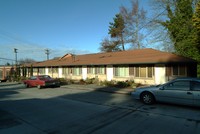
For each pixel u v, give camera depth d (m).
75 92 17.09
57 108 10.38
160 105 10.43
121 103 11.35
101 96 14.37
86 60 28.72
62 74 32.91
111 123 7.44
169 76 18.02
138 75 20.34
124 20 39.44
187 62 16.62
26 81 24.16
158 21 25.88
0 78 48.91
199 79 9.35
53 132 6.59
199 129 6.62
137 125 7.14
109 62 22.67
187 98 9.32
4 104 12.09
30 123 7.69
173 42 23.30
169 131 6.46
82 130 6.72
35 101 12.91
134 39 37.84
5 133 6.56
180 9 22.34
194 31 18.80
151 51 23.42
